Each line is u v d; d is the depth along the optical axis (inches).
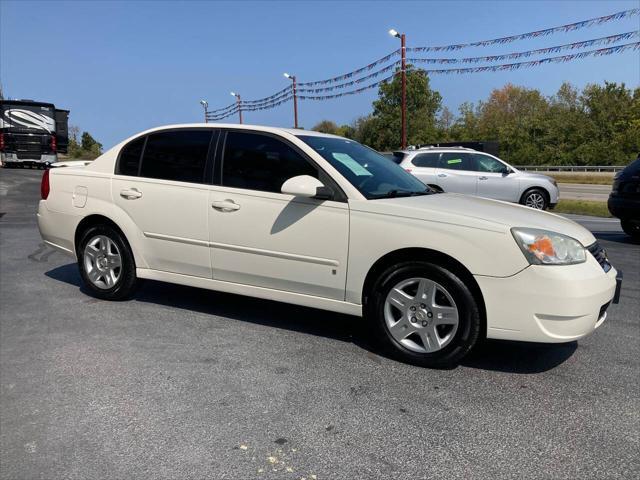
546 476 97.7
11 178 871.7
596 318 137.8
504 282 135.0
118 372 138.9
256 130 172.6
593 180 1374.3
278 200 161.3
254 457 101.9
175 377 136.3
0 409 119.3
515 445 107.9
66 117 1180.5
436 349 143.3
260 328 175.0
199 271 178.9
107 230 195.0
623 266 287.7
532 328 134.5
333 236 153.3
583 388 134.9
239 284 172.7
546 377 141.3
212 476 96.0
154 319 181.8
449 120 2982.3
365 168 170.4
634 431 114.2
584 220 523.8
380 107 2593.5
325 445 106.4
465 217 140.6
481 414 120.3
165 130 189.2
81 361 145.7
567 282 131.7
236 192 168.6
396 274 146.2
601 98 2191.2
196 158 179.3
